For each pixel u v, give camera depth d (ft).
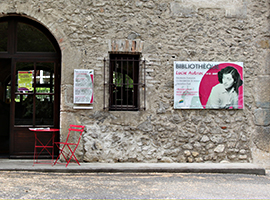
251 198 11.50
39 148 17.84
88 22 17.61
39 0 17.30
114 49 17.62
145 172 15.80
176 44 18.03
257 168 16.24
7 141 21.93
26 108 17.98
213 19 18.38
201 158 17.62
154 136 17.52
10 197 10.93
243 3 18.61
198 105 17.85
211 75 18.06
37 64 18.11
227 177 15.21
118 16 17.78
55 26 17.37
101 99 17.44
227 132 17.95
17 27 18.03
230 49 18.38
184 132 17.71
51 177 14.24
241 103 18.08
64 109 17.19
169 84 17.87
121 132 17.35
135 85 18.03
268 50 18.51
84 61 17.48
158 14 18.02
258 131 18.10
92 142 17.13
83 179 13.99
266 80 18.34
